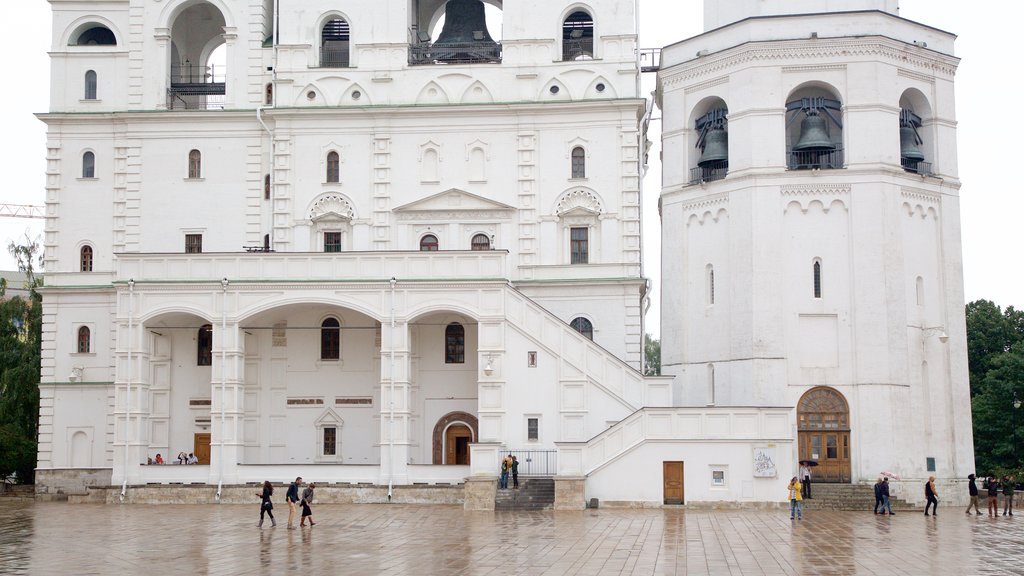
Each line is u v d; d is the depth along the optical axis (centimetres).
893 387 5281
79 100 6216
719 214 5638
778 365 5325
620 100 5866
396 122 6025
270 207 6094
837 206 5444
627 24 5978
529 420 5306
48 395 6041
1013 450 7219
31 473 7262
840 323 5362
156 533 3956
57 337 6088
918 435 5338
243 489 5291
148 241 6116
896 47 5541
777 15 5603
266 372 5816
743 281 5434
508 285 5347
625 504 4841
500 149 5978
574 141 5934
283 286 5422
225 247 6100
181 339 5859
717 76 5709
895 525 4159
